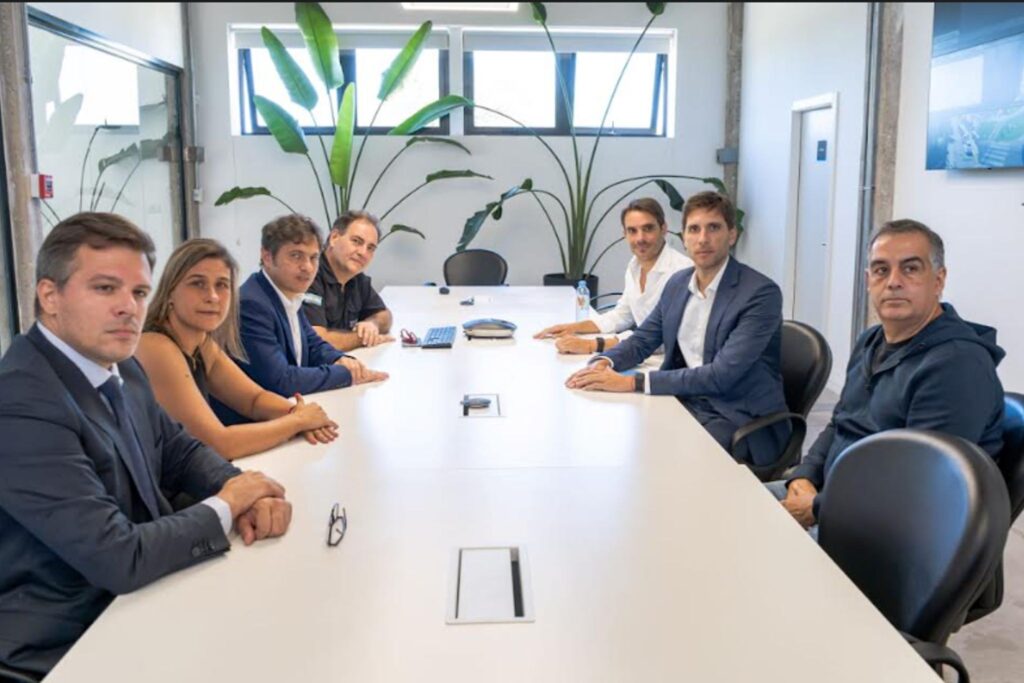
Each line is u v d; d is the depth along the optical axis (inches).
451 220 276.1
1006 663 94.6
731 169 274.8
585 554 57.1
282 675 42.8
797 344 114.0
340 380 106.8
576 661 43.9
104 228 56.0
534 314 169.2
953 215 149.7
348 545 58.8
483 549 58.1
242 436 79.4
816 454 94.6
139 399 66.7
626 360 122.3
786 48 231.9
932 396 77.5
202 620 48.5
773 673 42.8
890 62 169.9
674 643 45.6
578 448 81.7
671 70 273.7
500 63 271.3
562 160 275.6
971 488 53.1
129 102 225.5
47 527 51.4
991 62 132.4
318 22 239.3
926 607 53.6
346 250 143.0
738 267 112.3
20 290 164.7
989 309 139.3
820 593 51.4
